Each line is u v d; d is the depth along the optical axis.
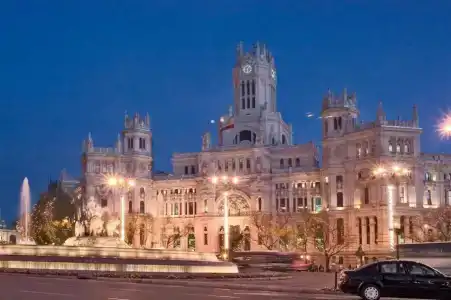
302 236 181.50
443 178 181.62
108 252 87.25
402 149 171.38
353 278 45.16
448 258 61.12
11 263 75.06
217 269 88.19
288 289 54.91
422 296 44.22
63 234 163.38
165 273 74.81
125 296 41.41
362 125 178.00
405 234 164.75
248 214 195.75
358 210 172.00
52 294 41.78
